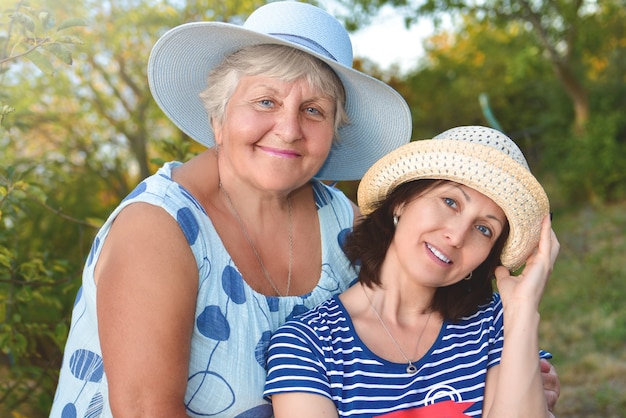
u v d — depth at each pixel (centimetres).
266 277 193
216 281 175
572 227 1160
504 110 1712
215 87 187
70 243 418
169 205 169
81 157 699
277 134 180
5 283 307
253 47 182
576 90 1439
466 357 197
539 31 1440
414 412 184
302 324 184
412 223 191
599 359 609
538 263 198
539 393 185
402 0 1312
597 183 1337
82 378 177
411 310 200
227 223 189
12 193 268
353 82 196
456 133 201
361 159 231
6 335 297
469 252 190
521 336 189
